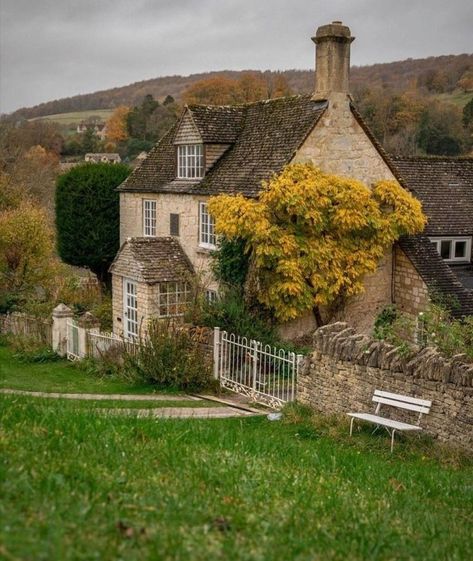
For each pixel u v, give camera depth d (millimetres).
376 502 7812
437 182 28500
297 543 5789
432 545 6566
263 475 7848
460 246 26906
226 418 14734
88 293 31594
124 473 6918
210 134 25859
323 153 23484
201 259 25797
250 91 56844
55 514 5352
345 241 22938
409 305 24312
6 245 30281
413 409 12836
